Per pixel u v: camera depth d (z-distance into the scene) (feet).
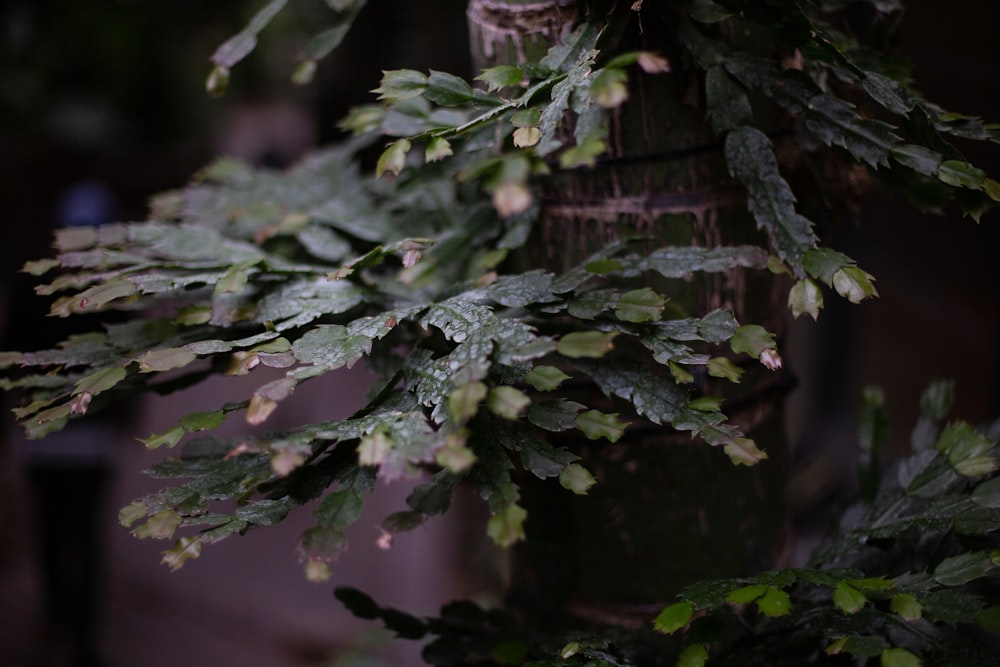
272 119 24.16
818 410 11.28
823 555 4.80
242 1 20.71
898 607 4.42
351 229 5.12
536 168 4.42
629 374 4.62
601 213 4.85
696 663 4.47
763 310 4.93
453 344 4.61
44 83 22.45
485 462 4.44
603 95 4.27
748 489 4.94
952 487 4.77
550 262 4.92
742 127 4.65
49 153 22.29
